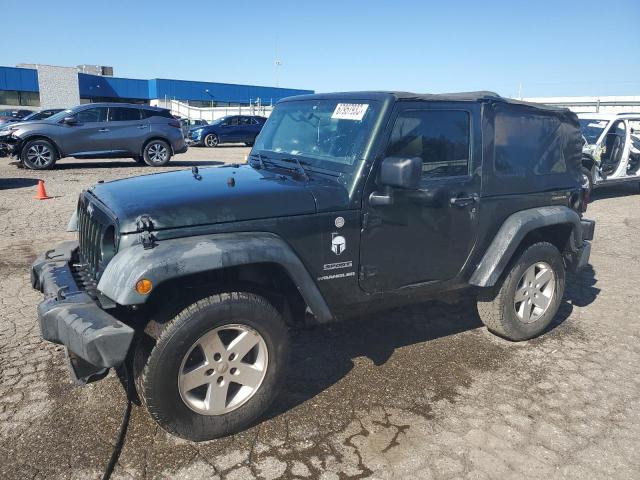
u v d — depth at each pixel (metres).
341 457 2.93
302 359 4.05
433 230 3.72
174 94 55.19
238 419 3.05
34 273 3.60
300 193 3.20
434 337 4.50
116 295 2.62
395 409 3.40
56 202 10.14
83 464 2.82
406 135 3.51
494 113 4.00
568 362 4.11
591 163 11.30
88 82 50.88
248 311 2.95
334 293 3.41
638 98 22.73
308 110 4.01
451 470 2.84
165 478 2.73
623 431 3.23
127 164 17.22
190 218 2.89
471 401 3.52
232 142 28.48
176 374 2.81
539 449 3.04
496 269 3.98
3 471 2.75
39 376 3.69
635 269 6.66
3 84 46.66
